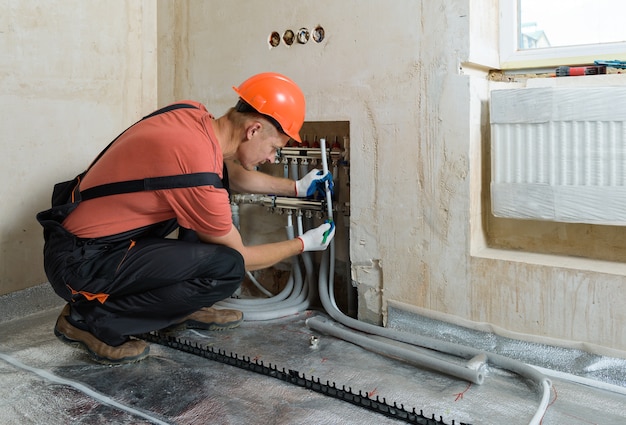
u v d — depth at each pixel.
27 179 2.43
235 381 1.77
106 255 1.81
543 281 1.84
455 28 1.92
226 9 2.52
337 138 2.44
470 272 1.99
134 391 1.71
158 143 1.69
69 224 1.85
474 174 1.99
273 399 1.65
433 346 1.98
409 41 2.03
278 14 2.35
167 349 2.03
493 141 1.94
